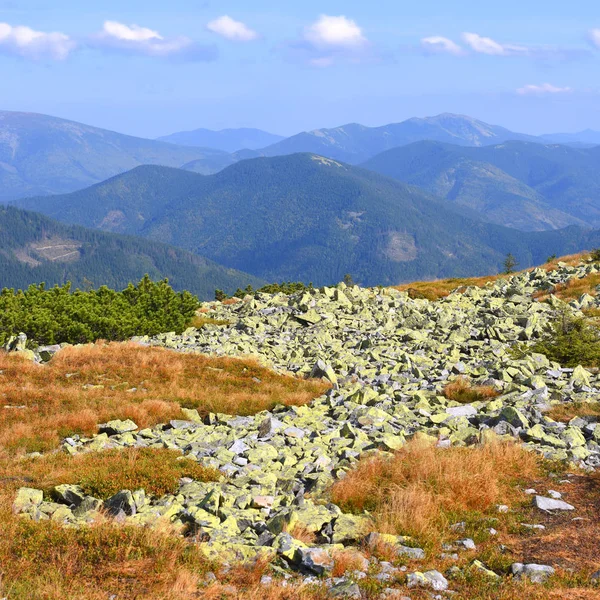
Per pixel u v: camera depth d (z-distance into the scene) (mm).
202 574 10461
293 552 11078
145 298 51438
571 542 11906
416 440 17781
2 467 17391
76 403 25891
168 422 24188
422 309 50531
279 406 26203
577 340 31156
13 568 10445
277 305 56219
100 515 12805
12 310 41062
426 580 10242
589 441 18172
